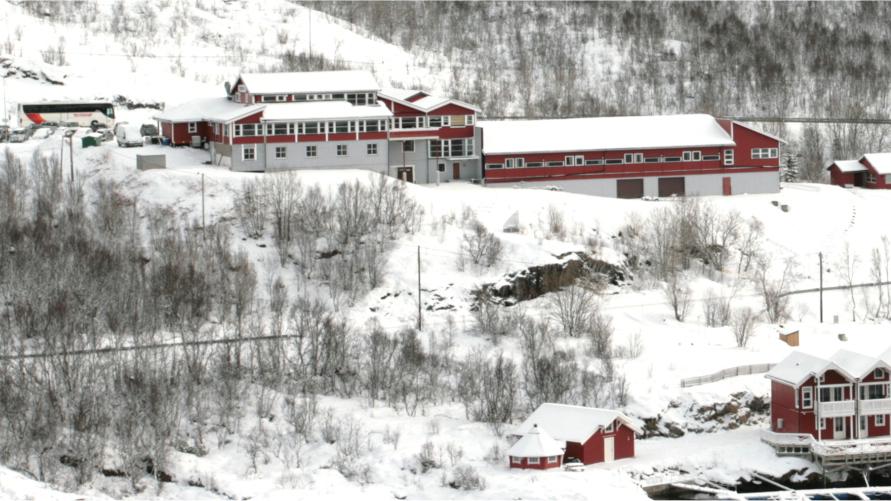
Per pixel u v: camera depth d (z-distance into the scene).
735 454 160.50
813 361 163.00
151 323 177.00
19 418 154.75
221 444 159.62
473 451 157.75
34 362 161.75
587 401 168.75
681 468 157.75
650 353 182.75
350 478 153.75
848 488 155.25
